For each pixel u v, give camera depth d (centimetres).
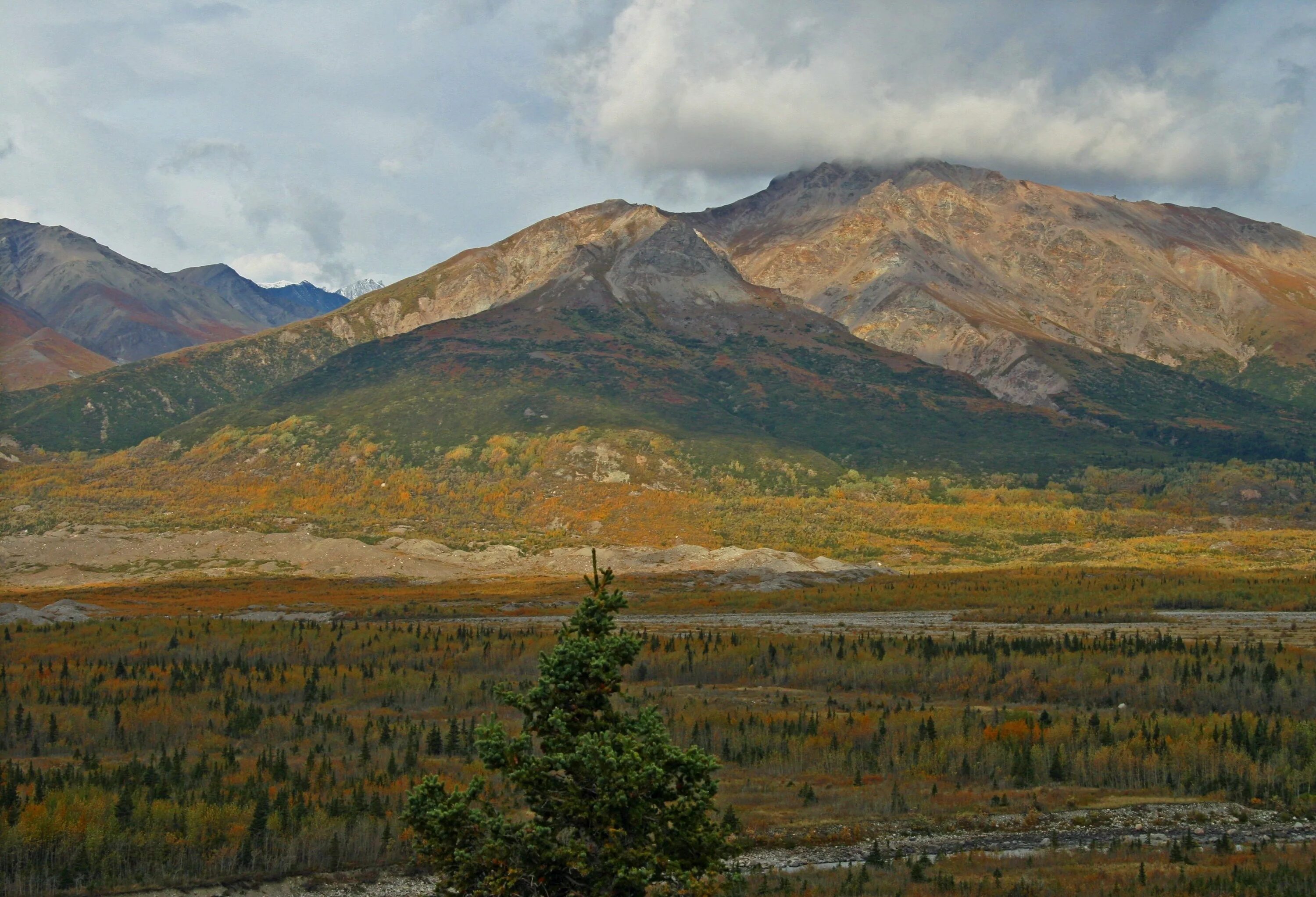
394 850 5594
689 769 3353
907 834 6000
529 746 3438
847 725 7912
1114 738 7519
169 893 5150
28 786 5984
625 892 3234
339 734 7825
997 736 7581
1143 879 4928
